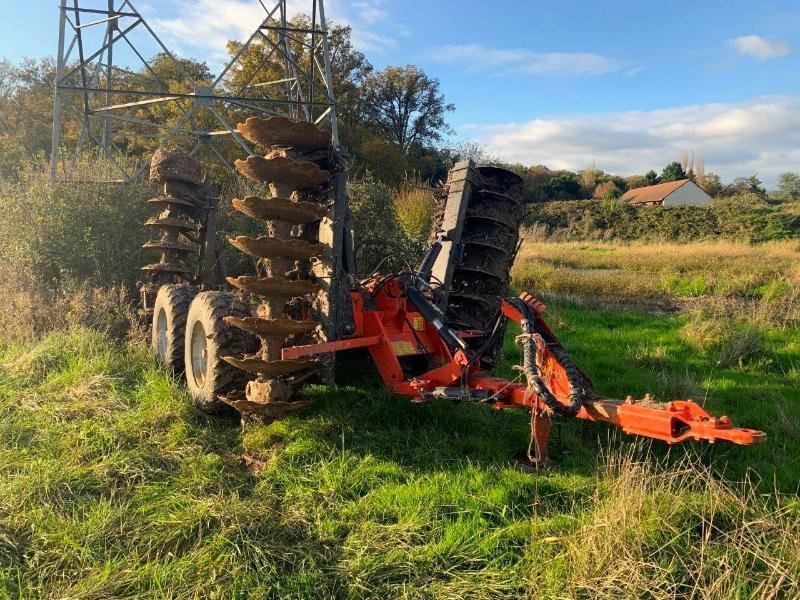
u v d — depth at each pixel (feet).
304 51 83.82
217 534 10.36
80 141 35.17
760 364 21.77
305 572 9.66
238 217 29.32
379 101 144.97
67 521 10.68
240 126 14.24
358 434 14.79
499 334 15.21
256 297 19.69
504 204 18.45
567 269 51.29
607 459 12.97
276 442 14.44
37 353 18.95
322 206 15.06
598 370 21.04
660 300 39.29
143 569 9.50
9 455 13.03
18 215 26.81
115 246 26.37
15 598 8.96
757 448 14.43
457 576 9.58
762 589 8.62
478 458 13.74
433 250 17.95
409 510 11.37
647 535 9.78
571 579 9.25
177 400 16.21
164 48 35.06
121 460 12.93
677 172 203.31
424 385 13.87
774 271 45.83
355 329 15.34
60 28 31.65
